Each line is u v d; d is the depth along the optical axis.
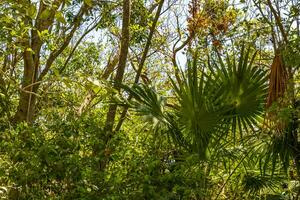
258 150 6.67
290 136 6.43
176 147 6.70
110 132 6.36
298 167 6.64
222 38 9.99
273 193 7.39
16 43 7.78
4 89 9.02
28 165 6.01
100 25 10.53
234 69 6.62
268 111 6.16
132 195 5.82
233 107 6.59
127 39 7.95
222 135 6.62
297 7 7.23
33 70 8.79
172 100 9.16
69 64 12.47
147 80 11.23
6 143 6.09
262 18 8.46
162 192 5.82
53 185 6.10
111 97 6.75
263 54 8.96
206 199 6.82
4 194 6.24
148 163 5.92
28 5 4.86
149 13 10.84
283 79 6.45
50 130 6.32
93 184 5.97
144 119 6.39
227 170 7.62
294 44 6.48
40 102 10.48
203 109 6.41
